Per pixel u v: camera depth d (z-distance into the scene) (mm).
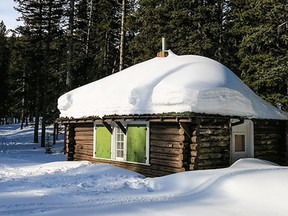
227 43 24250
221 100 12062
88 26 31094
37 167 14320
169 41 24219
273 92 20609
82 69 29172
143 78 14320
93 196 8734
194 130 11766
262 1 19641
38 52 31938
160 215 6902
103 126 15055
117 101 13867
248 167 11289
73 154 16547
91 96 15695
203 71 13234
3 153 24859
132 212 7121
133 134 13656
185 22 24312
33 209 7422
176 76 12812
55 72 28047
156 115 12039
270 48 20281
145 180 10445
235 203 7746
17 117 65875
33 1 31000
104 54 32594
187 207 7477
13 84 41750
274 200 7613
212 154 12203
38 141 35750
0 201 8180
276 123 14406
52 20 30875
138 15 25641
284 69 18625
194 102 11406
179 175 10141
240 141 13531
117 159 14258
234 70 24000
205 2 24609
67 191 9414
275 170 9609
